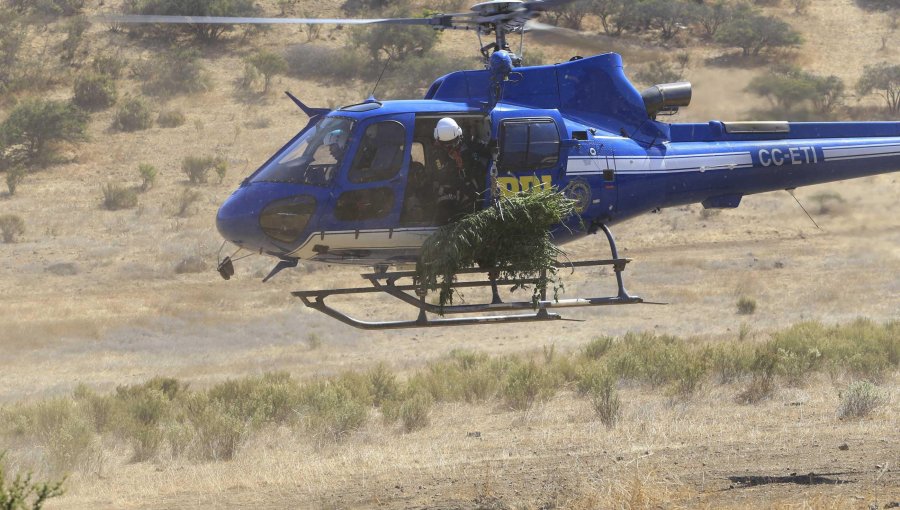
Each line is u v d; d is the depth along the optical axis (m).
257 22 23.86
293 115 167.50
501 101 27.64
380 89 176.75
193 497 30.39
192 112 168.88
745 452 28.67
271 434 46.03
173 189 140.88
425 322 25.78
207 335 84.56
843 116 157.38
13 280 103.81
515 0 27.09
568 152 27.58
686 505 22.12
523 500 24.53
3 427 46.03
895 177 144.12
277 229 25.97
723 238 121.56
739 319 85.06
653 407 46.19
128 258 112.06
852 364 53.81
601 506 22.77
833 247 115.31
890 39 199.38
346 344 81.06
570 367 58.09
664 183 29.42
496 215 25.78
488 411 50.00
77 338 82.19
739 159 30.62
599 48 29.61
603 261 27.25
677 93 30.02
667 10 196.75
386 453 37.56
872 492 22.19
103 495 32.25
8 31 188.62
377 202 25.75
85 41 191.12
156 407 50.47
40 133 149.50
